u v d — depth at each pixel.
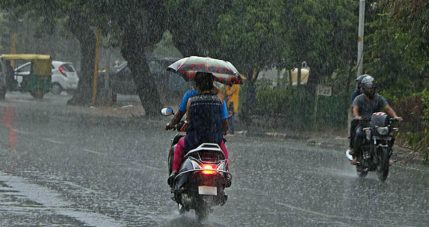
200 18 63.78
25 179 27.64
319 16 59.84
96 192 25.09
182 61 21.41
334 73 70.69
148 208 22.30
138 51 70.38
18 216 20.28
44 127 53.56
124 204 22.88
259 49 60.59
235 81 22.19
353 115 32.41
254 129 60.31
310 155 41.81
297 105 61.34
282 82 71.50
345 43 61.00
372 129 31.28
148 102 70.69
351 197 26.12
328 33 60.19
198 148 20.42
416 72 54.03
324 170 34.53
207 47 64.69
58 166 31.89
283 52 59.78
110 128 55.59
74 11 72.06
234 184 28.64
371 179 31.98
